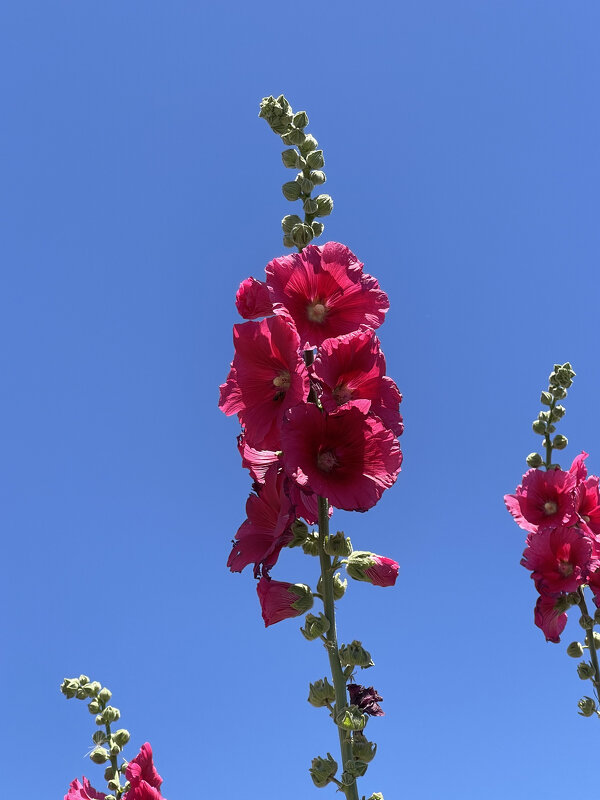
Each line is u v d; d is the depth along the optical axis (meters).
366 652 0.69
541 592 1.27
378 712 0.70
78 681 1.02
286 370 0.72
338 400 0.72
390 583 0.71
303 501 0.68
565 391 1.41
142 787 0.85
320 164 0.83
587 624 1.26
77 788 0.93
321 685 0.70
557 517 1.30
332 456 0.69
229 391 0.74
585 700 1.23
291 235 0.79
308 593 0.71
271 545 0.69
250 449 0.76
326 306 0.75
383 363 0.71
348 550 0.71
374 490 0.67
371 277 0.76
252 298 0.76
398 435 0.71
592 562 1.25
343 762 0.67
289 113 0.84
